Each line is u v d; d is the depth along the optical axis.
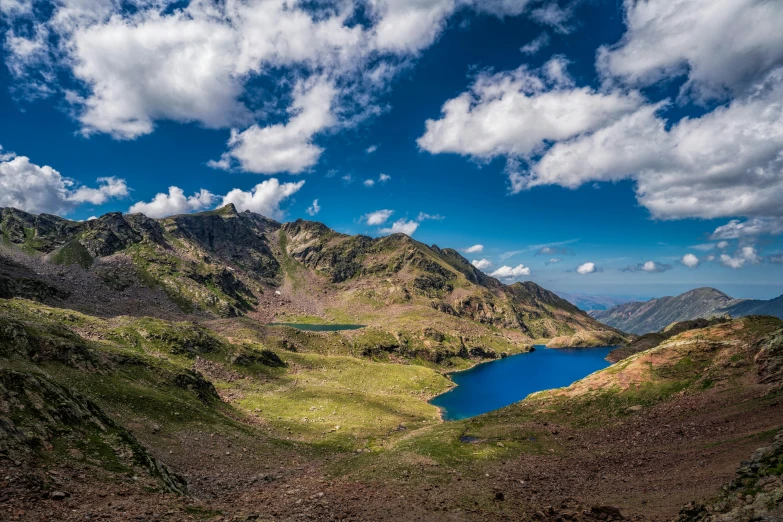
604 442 67.88
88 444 36.50
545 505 36.34
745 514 17.38
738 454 43.91
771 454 22.12
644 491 38.41
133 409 72.62
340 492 43.06
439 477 53.09
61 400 39.91
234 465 62.91
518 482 48.84
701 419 66.44
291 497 40.03
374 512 33.72
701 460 46.25
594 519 28.95
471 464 61.56
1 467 26.53
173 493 34.06
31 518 20.88
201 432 73.88
